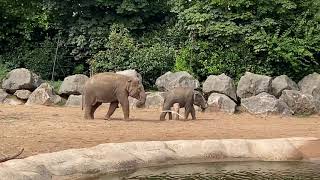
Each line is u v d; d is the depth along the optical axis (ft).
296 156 38.91
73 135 41.50
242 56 79.56
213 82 71.26
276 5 79.77
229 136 43.75
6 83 73.56
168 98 57.31
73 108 67.41
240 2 78.74
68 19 91.71
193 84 73.10
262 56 79.41
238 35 80.18
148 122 53.31
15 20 94.99
